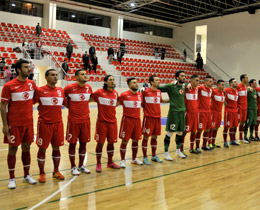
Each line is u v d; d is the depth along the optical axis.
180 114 4.97
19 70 3.36
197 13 22.03
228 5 19.91
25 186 3.50
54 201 3.04
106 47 19.81
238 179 4.02
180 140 5.21
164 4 20.12
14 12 17.64
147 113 4.68
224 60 20.95
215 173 4.29
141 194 3.33
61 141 3.77
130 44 21.70
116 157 5.13
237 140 7.18
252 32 19.16
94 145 6.00
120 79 16.64
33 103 3.65
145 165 4.66
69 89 3.92
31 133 3.52
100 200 3.11
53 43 17.16
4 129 3.31
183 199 3.21
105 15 21.56
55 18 18.48
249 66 19.42
